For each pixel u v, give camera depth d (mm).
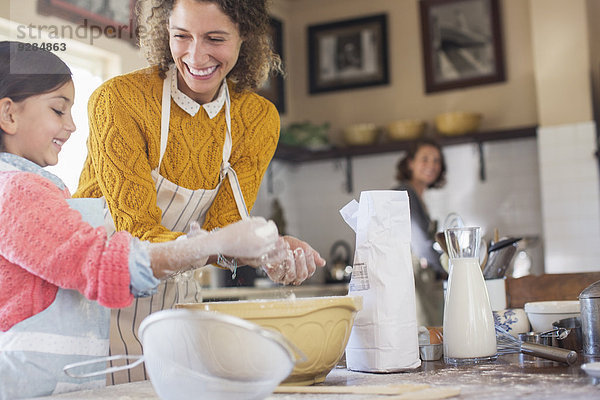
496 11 4918
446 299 1268
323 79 5383
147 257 937
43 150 1147
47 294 1036
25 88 1112
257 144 1634
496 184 4785
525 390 914
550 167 4492
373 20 5258
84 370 1069
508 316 1454
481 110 4918
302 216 5316
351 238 5148
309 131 4914
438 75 5055
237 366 804
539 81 4574
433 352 1298
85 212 1063
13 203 964
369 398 890
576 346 1325
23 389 1007
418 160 3848
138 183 1378
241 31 1412
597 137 4422
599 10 4617
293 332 985
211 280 3930
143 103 1437
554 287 1794
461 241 1241
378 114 5215
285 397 921
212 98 1544
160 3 1365
